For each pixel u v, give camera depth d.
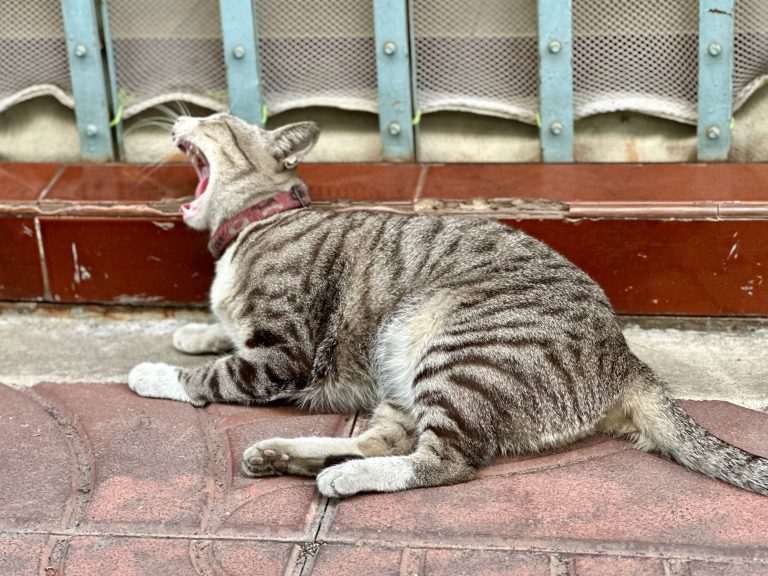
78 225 1.39
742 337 1.35
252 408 1.27
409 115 1.45
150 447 1.21
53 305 1.44
